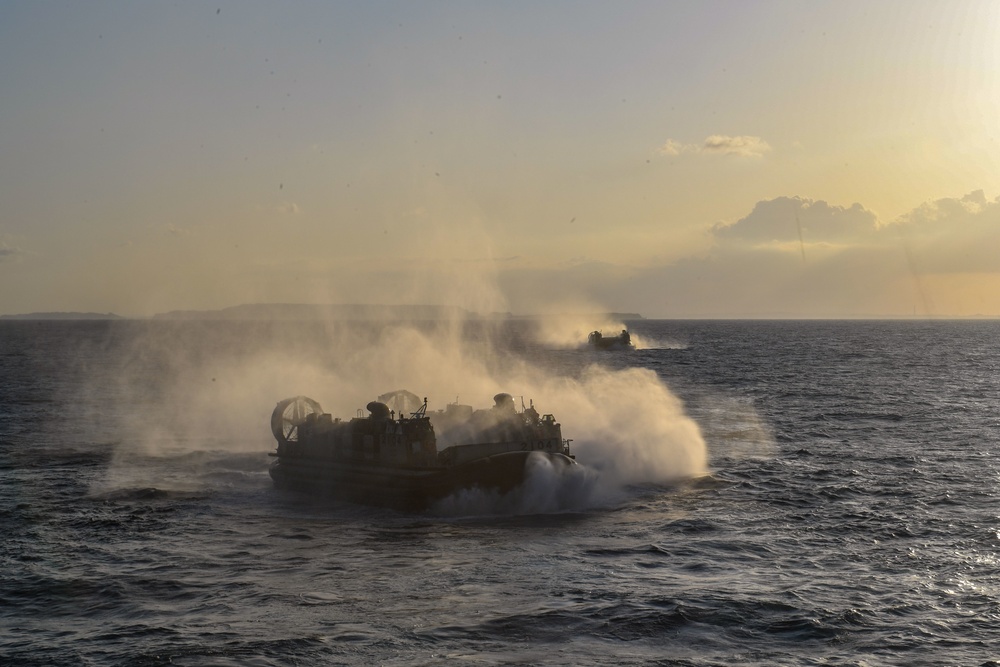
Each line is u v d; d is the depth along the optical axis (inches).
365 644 650.8
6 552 917.2
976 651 630.5
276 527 1025.5
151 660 624.7
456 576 815.7
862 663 612.1
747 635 663.8
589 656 627.2
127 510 1125.1
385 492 1119.6
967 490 1208.2
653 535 970.1
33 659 629.3
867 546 914.1
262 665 614.9
